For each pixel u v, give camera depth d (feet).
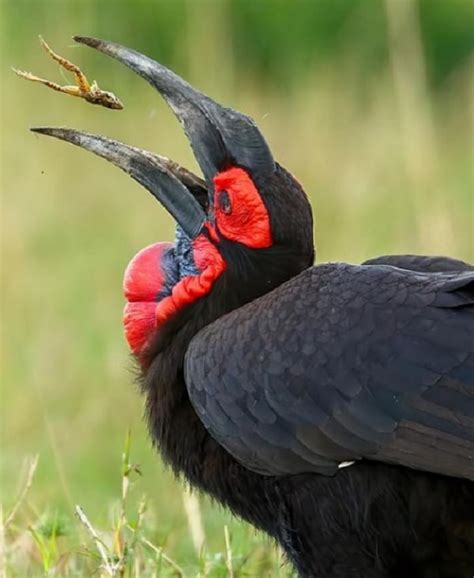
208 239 32.48
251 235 31.99
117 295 59.57
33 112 71.46
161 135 70.23
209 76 70.44
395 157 68.13
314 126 70.49
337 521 30.19
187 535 39.88
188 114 32.55
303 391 29.89
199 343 31.37
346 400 29.50
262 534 36.58
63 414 52.39
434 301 29.53
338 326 29.86
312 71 78.33
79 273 60.95
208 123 32.42
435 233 54.03
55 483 46.11
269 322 30.58
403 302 29.71
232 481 31.73
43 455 48.80
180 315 32.48
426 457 28.81
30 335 56.95
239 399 30.50
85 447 50.11
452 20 84.38
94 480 47.37
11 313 58.13
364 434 29.37
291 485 30.63
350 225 62.54
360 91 77.36
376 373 29.32
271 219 31.94
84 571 36.42
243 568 36.99
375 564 30.37
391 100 73.31
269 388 30.19
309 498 30.40
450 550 29.94
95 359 54.75
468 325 29.17
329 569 30.86
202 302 32.32
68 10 77.30
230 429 30.71
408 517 29.68
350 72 77.97
